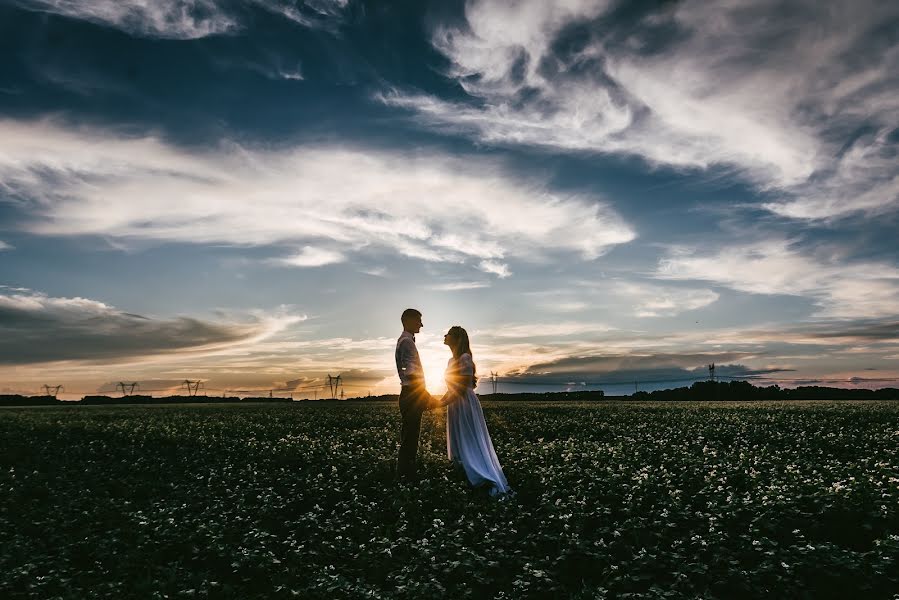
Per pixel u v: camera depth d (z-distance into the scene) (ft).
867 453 47.14
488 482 36.19
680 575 21.99
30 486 41.27
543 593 22.66
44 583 23.79
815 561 22.12
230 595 23.75
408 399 39.78
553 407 113.50
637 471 37.70
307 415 93.61
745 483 34.88
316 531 30.66
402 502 33.35
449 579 23.94
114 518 33.47
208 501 37.37
